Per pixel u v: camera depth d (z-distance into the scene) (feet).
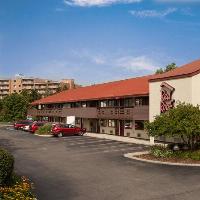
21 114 301.43
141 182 63.41
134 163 83.30
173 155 88.38
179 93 107.76
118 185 61.77
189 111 89.40
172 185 60.49
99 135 159.74
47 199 53.93
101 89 188.34
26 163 86.43
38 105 255.09
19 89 515.50
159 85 116.67
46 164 84.69
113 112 152.15
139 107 134.82
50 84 510.99
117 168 77.46
